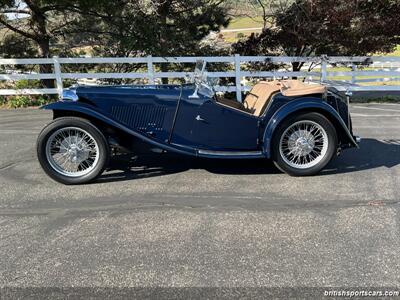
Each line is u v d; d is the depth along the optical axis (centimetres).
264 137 500
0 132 788
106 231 381
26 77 1133
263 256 335
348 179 507
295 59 1188
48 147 486
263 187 484
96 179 509
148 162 578
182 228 384
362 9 1219
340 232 373
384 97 1180
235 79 1258
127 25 1277
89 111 484
